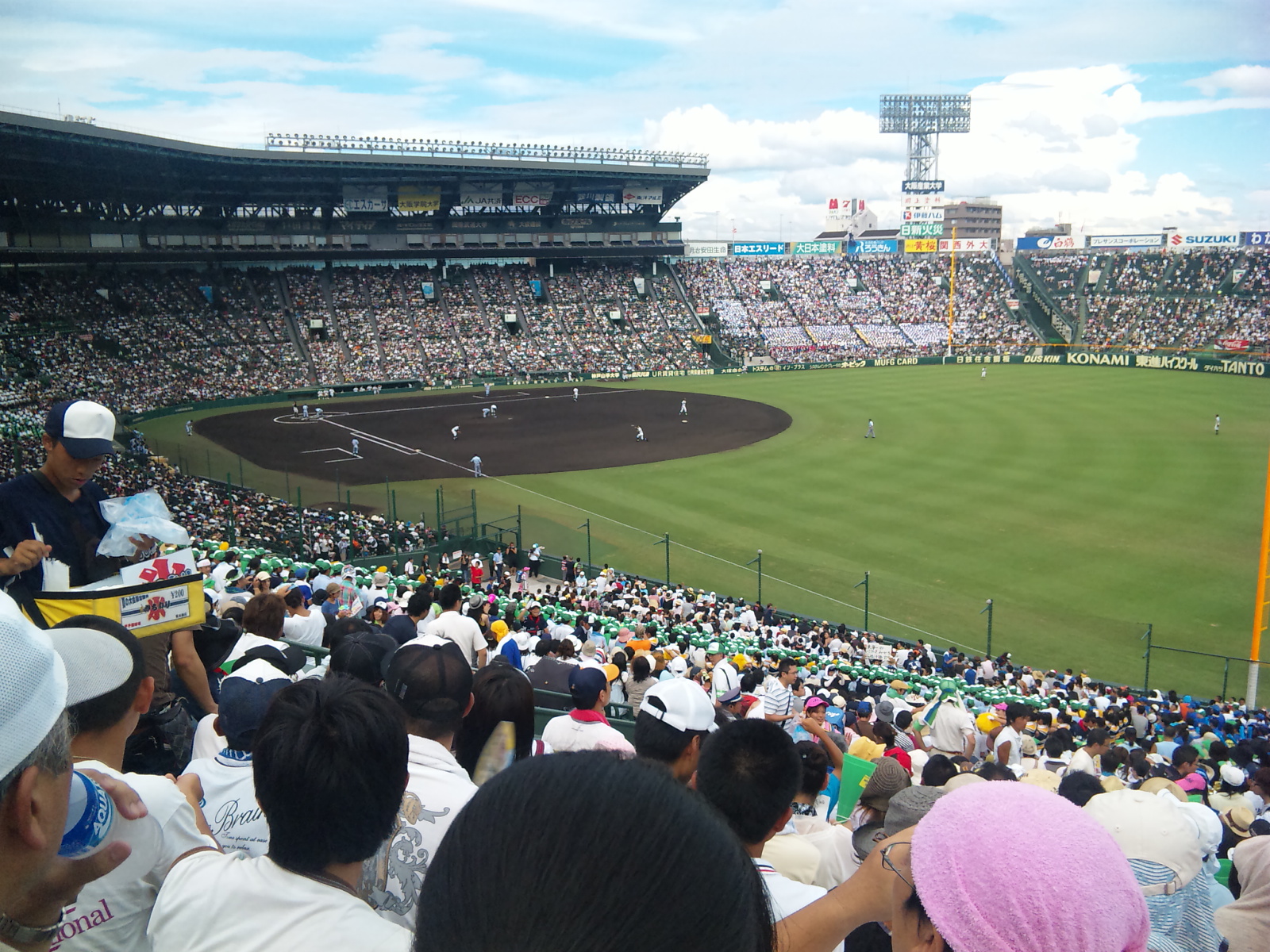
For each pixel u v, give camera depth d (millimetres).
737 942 1513
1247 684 29109
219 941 3086
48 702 2207
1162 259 124875
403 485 54250
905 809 4617
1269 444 59312
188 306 93438
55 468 5992
